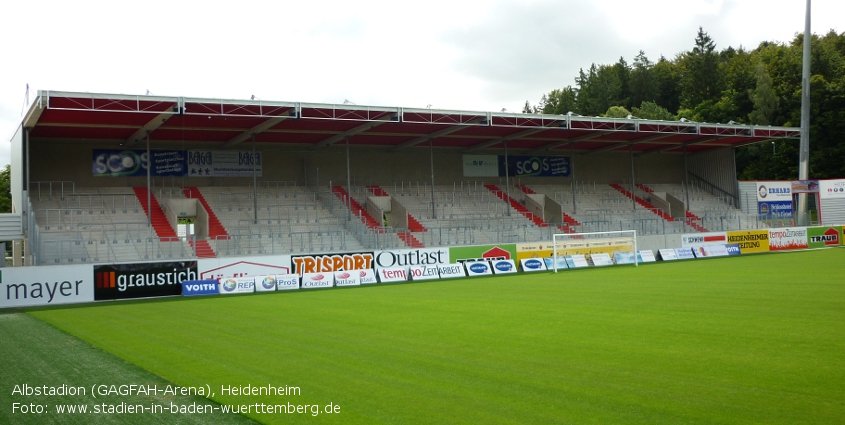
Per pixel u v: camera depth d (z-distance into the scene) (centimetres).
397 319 1795
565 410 831
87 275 2864
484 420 802
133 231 3634
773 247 4966
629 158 6019
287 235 3906
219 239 3697
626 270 3666
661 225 5112
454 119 3866
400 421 810
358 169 4925
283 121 3769
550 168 5653
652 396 886
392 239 4084
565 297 2266
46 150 3972
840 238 5266
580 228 4841
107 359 1307
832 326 1441
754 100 8244
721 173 5909
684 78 10256
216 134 4062
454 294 2564
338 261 3469
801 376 978
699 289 2367
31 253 3216
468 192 5209
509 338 1398
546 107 11994
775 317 1598
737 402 846
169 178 4297
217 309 2292
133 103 3091
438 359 1184
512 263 3938
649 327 1497
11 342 1620
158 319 2014
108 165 4122
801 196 5288
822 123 7225
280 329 1666
